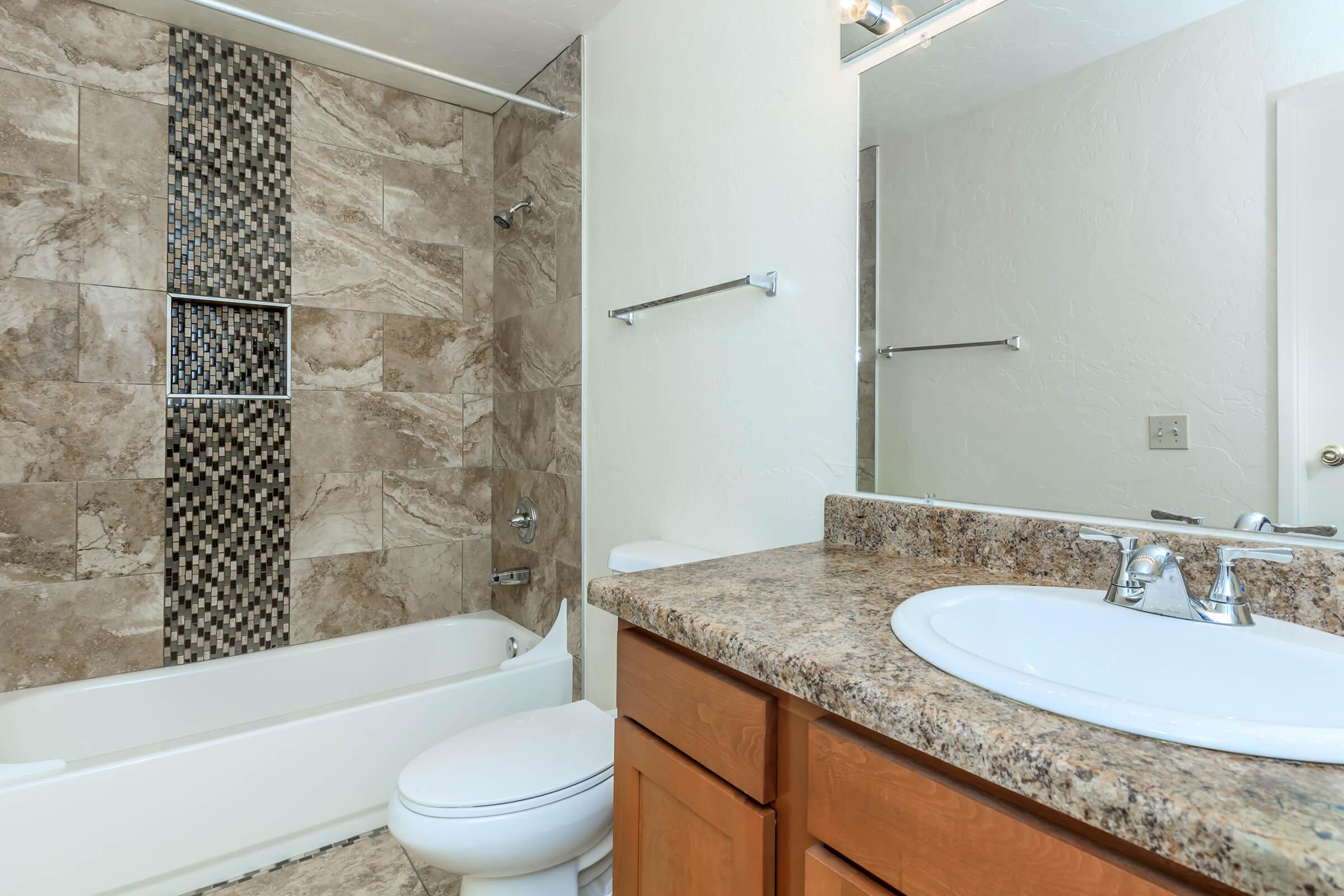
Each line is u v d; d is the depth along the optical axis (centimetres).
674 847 90
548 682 219
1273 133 81
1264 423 82
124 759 154
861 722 61
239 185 222
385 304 251
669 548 169
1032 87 105
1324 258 77
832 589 96
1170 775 46
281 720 176
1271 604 81
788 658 69
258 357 231
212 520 220
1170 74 90
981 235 112
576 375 221
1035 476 106
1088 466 99
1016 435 108
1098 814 45
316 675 228
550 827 125
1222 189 85
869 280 130
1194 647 76
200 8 201
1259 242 82
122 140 204
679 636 84
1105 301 97
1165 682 77
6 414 189
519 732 149
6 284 189
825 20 137
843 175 134
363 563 248
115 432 204
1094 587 95
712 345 166
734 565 113
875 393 129
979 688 61
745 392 157
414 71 227
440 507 266
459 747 141
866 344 130
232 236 221
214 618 221
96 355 201
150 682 202
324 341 239
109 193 202
